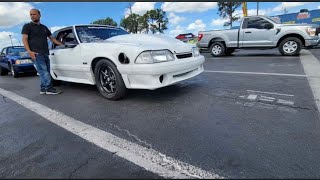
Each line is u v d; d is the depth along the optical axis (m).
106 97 4.28
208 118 3.14
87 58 4.37
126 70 3.73
